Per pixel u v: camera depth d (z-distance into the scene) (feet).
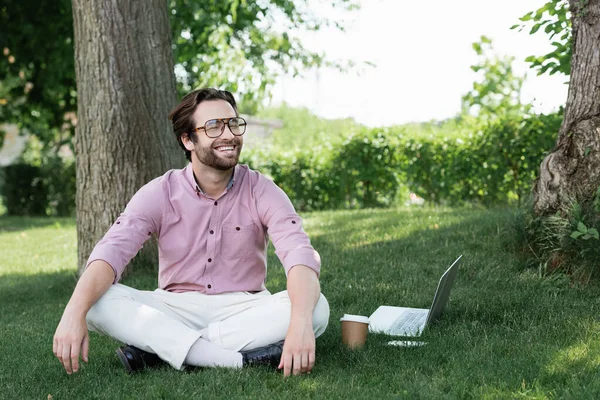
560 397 8.39
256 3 38.60
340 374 9.56
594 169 15.34
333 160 39.22
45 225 43.91
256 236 10.80
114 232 10.27
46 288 20.62
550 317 12.27
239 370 9.60
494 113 32.94
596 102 15.37
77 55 19.43
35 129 55.47
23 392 9.42
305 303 9.59
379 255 19.57
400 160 37.01
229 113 10.25
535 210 16.55
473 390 8.70
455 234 20.57
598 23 15.23
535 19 18.69
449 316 12.98
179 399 8.71
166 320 9.82
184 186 10.68
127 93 19.12
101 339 12.61
